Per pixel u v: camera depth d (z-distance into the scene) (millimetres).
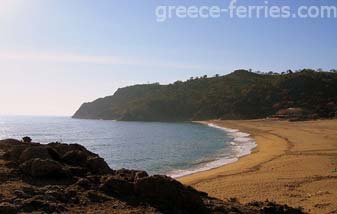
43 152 10250
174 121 180750
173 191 8719
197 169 30297
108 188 9031
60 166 9672
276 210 10234
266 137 61406
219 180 22734
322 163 28156
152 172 29547
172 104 193000
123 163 36219
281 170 25547
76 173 9984
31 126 133500
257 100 160375
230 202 10578
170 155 42406
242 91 175625
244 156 37188
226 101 171750
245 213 9359
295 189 18578
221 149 46719
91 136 79938
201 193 10695
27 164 9594
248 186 19969
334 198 16203
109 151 48375
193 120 173250
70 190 8578
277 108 149625
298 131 70375
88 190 8844
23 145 11375
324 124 89812
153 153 45125
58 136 79500
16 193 7961
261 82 183125
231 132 82750
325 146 42188
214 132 85875
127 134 86250
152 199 8711
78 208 7848
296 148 41188
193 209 8656
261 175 23734
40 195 8047
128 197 8750
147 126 131750
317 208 14398
